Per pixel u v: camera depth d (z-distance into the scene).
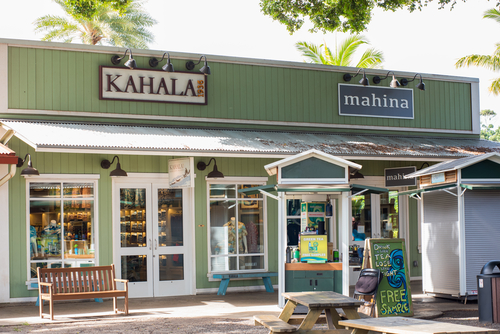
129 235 12.02
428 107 15.41
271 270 13.02
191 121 12.90
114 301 9.68
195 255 12.40
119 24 27.88
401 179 13.69
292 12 14.36
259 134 13.02
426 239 11.21
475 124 16.02
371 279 8.87
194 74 12.96
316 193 9.67
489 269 8.70
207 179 12.62
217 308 10.32
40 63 11.75
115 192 11.91
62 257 11.46
